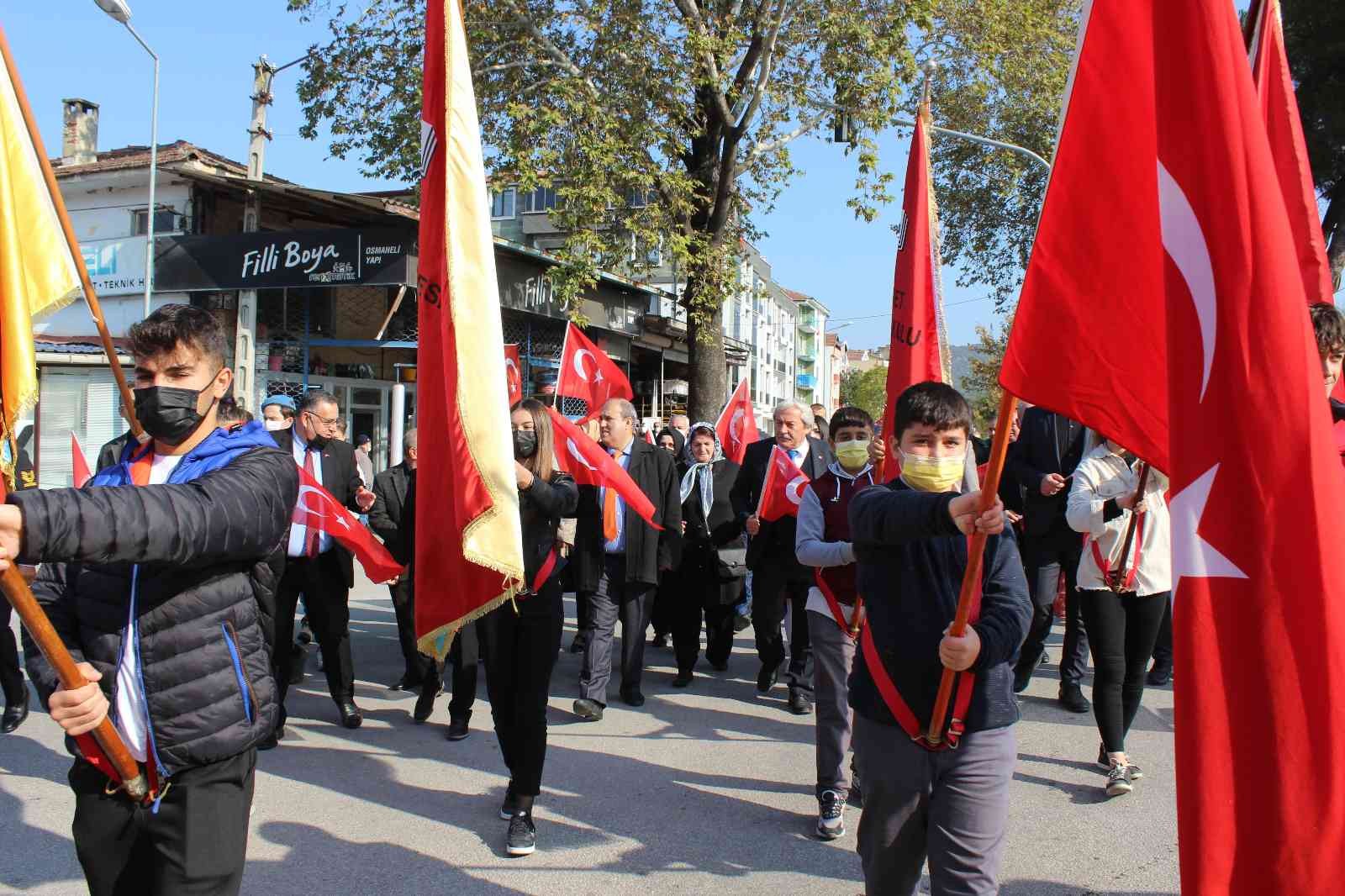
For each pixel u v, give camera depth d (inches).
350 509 265.7
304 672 291.9
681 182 573.9
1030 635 254.5
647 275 653.9
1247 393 83.7
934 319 166.7
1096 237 93.9
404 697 264.8
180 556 80.7
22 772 196.5
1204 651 82.4
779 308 2357.3
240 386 661.9
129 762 85.9
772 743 224.1
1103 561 181.9
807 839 167.6
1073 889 147.2
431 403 142.2
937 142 836.6
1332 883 76.8
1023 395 92.7
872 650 106.8
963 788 101.3
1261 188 85.8
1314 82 529.3
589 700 242.4
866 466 172.2
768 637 261.1
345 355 735.7
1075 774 198.1
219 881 91.0
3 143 87.5
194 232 695.1
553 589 167.9
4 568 70.8
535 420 171.6
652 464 259.4
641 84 579.5
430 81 144.2
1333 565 80.2
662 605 327.0
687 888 148.5
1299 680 79.4
